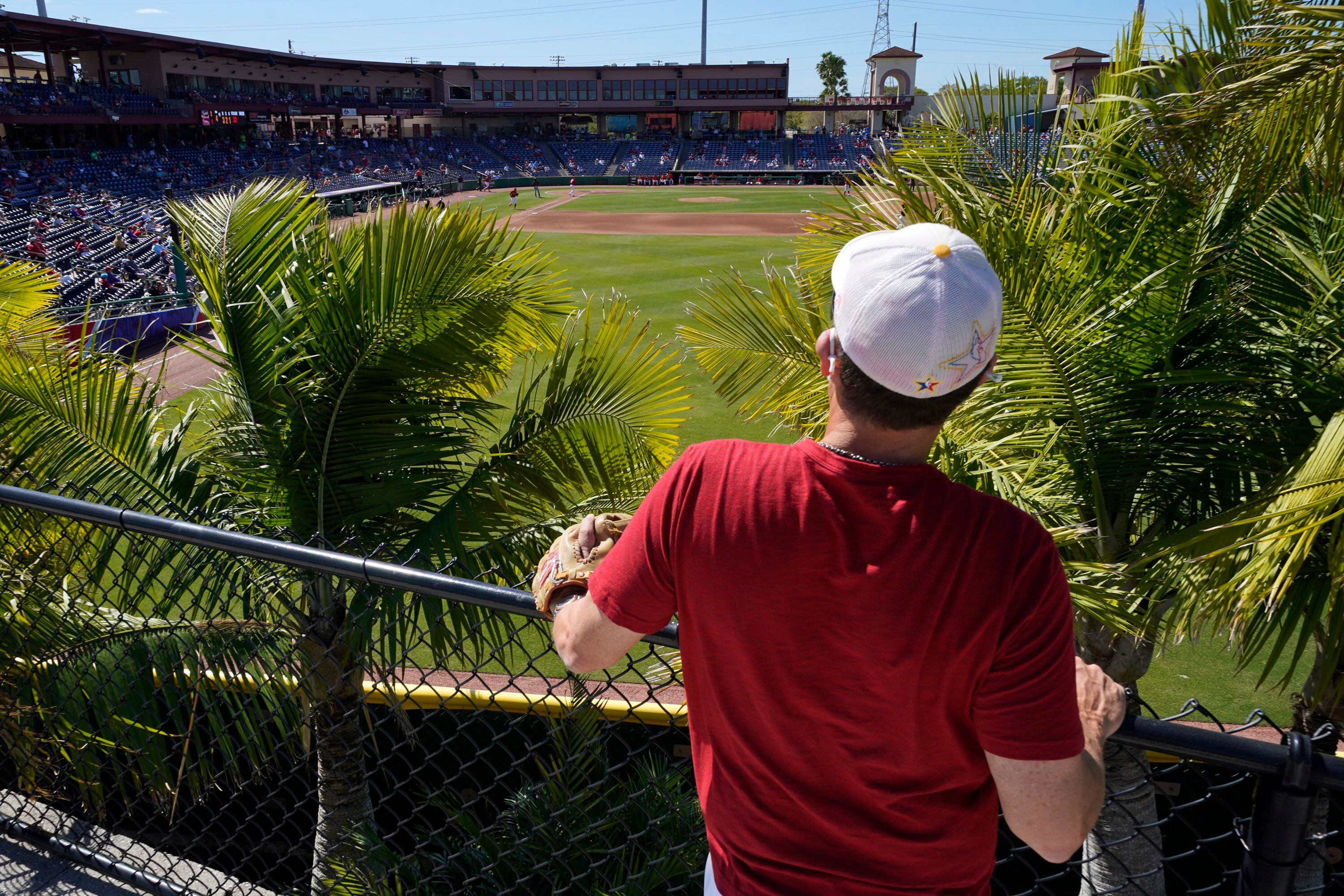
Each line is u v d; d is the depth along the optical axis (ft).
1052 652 3.49
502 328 17.94
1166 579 12.46
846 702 3.76
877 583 3.54
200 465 17.43
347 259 17.17
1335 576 10.21
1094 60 145.69
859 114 314.14
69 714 11.21
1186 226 13.55
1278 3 11.09
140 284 79.51
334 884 9.17
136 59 207.62
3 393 15.66
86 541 9.86
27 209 121.70
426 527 16.93
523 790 8.60
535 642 24.27
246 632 11.68
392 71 274.57
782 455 3.82
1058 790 3.56
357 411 16.75
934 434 3.69
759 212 162.20
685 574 3.89
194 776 10.70
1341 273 13.48
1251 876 4.51
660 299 79.71
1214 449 13.76
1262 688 25.57
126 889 9.46
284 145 239.09
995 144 17.17
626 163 278.67
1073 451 14.46
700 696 4.23
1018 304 13.01
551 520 17.61
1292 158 12.40
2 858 9.81
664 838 9.03
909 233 3.73
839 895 4.09
